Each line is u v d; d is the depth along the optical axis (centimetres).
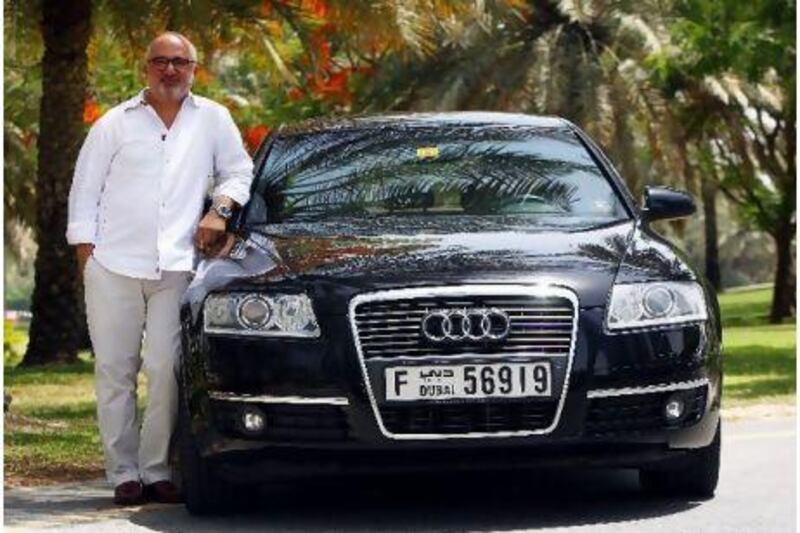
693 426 675
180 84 753
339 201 764
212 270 701
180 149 754
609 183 786
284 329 654
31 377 1820
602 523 670
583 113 2911
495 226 724
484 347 642
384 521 684
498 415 644
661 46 2914
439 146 805
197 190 758
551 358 645
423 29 1747
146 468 761
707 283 716
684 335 669
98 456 978
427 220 738
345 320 647
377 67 3016
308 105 3064
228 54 2248
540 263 665
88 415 1341
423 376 641
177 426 746
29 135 3681
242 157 772
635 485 780
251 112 3089
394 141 811
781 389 1508
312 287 657
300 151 809
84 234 752
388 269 659
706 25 2805
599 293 656
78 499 780
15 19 1944
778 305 4119
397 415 644
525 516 691
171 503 758
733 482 805
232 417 660
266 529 669
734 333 3231
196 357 675
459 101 2952
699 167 4028
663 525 665
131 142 749
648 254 698
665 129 2992
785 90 3594
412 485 788
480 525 669
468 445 642
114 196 750
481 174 780
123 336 760
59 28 1892
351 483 794
